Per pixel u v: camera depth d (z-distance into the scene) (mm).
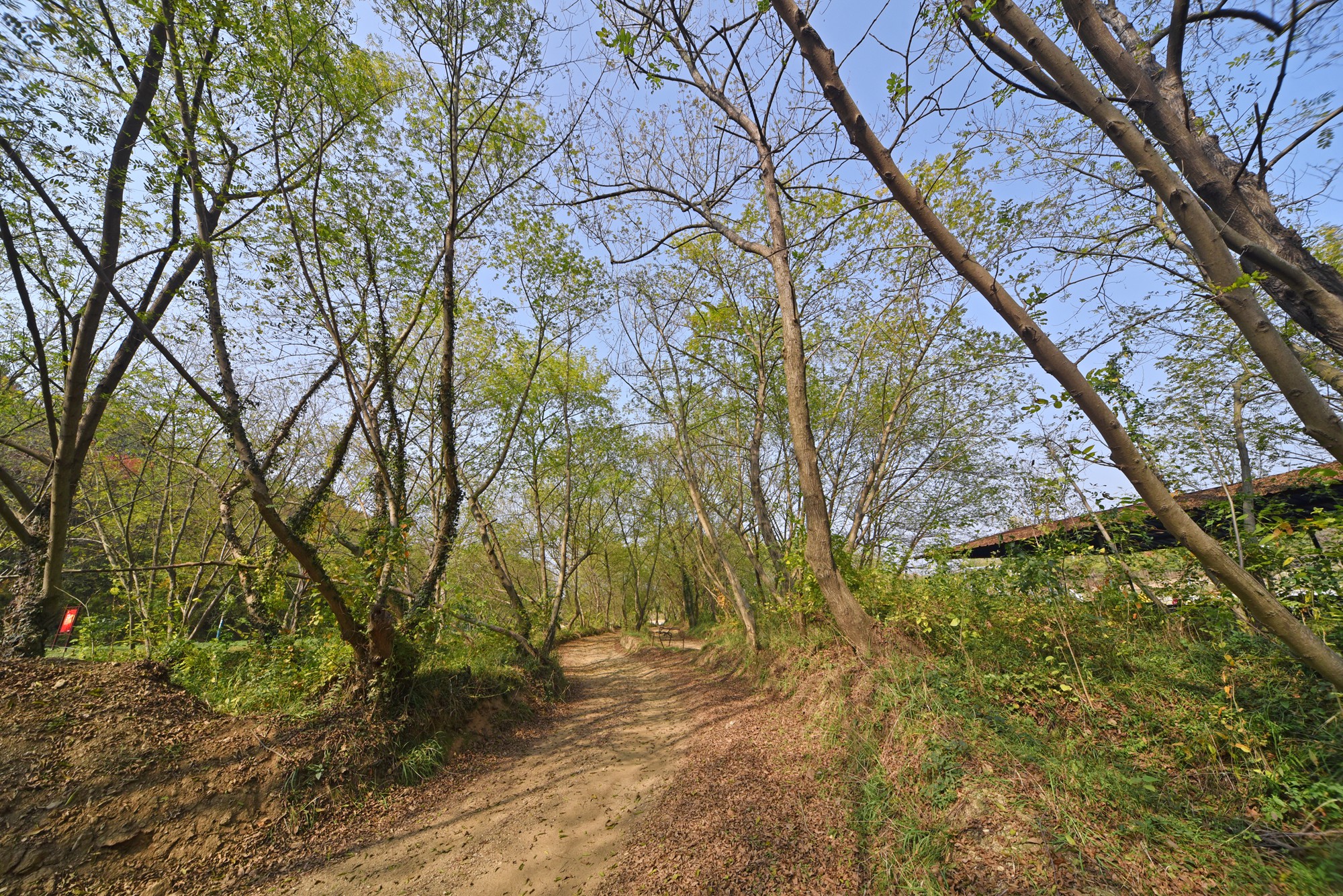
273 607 8133
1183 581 6688
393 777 7516
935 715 5738
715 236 12453
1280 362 3201
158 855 5465
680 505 24406
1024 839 4035
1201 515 7426
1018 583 6832
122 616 12273
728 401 15633
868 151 3660
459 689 9906
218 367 7727
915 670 6680
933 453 13766
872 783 5418
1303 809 3701
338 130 8117
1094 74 5020
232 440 7352
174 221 8000
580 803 6984
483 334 14359
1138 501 6672
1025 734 5164
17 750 5652
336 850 6102
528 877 5402
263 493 7113
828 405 14836
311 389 9336
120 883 5148
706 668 15727
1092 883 3562
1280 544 5609
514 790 7637
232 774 6430
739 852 5094
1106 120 3398
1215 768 4359
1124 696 5477
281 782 6613
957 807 4562
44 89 6742
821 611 9562
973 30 3930
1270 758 4219
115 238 7957
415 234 9883
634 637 27781
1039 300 4293
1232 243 3643
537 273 12602
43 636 7875
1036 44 3420
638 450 20719
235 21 6773
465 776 8125
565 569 15484
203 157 7453
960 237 10258
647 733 10055
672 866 5121
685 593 32219
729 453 17406
